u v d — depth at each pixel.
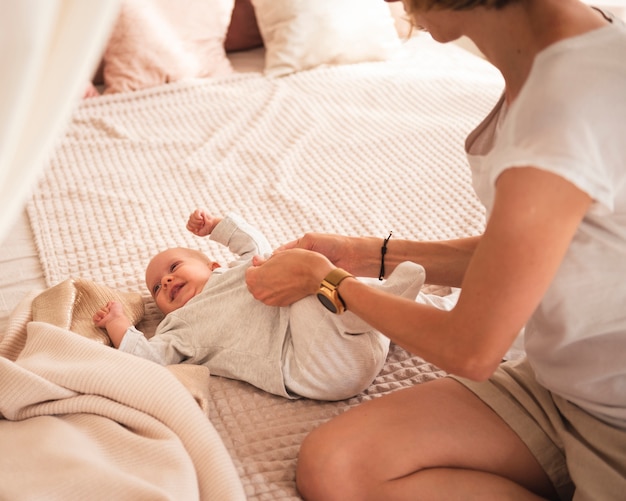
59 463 0.97
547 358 0.97
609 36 0.79
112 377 1.11
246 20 2.78
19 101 0.51
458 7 0.79
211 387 1.31
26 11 0.48
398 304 0.96
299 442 1.18
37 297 1.45
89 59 0.54
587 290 0.87
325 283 1.07
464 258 1.24
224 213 1.89
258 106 2.46
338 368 1.24
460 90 2.57
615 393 0.92
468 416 1.02
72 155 2.16
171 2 2.52
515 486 0.96
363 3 2.70
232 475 1.02
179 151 2.21
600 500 0.90
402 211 1.89
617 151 0.76
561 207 0.75
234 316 1.35
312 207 1.90
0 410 1.08
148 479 0.96
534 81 0.78
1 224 0.60
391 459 0.98
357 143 2.25
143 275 1.65
